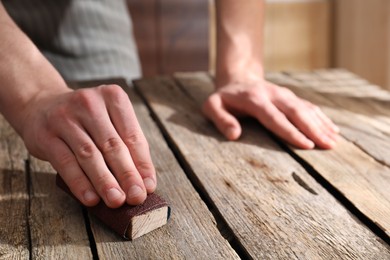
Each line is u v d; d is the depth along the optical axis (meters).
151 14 1.69
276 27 1.69
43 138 0.68
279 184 0.70
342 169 0.73
